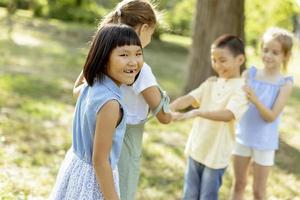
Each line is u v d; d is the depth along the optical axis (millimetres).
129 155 2848
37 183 4535
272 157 3990
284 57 3953
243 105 3518
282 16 9133
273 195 5156
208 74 8336
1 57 12422
